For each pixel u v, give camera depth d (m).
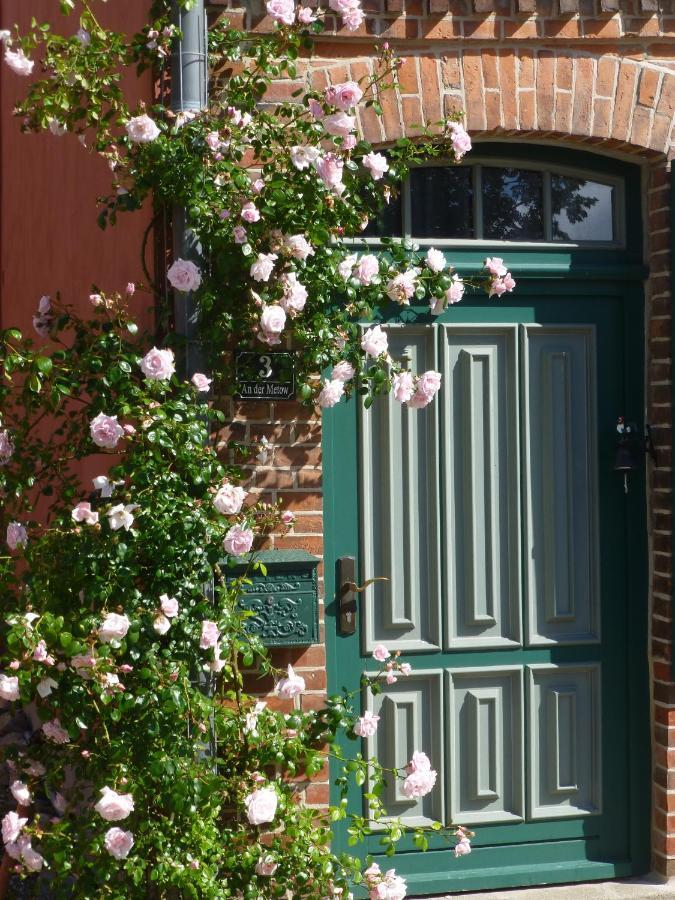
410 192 4.79
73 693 3.63
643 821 4.90
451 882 4.73
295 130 4.10
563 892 4.75
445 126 4.27
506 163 4.86
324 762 4.20
